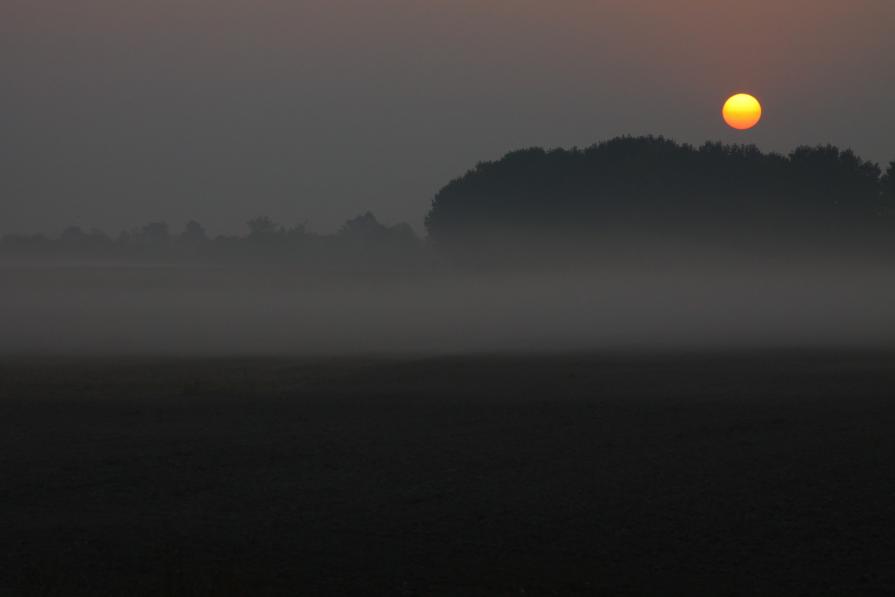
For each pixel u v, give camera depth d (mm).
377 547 33938
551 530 35969
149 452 51406
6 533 35875
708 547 33844
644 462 48219
